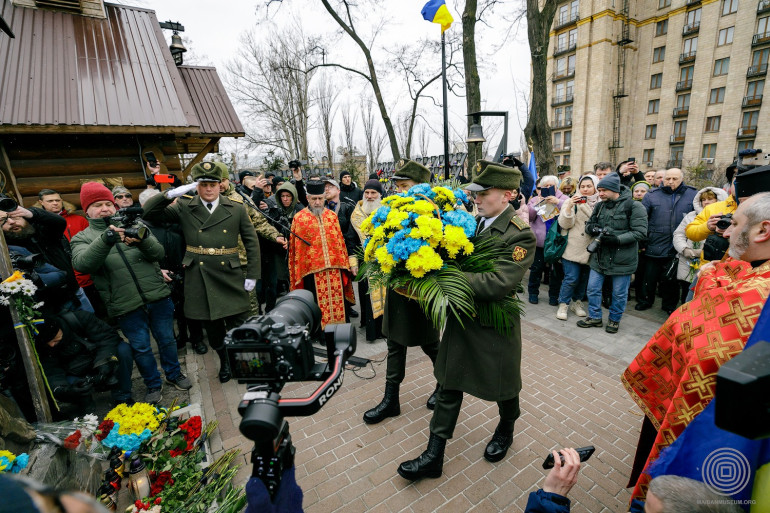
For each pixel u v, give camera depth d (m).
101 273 2.91
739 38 26.86
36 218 2.86
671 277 4.31
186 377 3.47
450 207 2.50
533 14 8.87
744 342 1.37
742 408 0.62
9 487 0.37
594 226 4.09
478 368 2.13
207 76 6.61
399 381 2.86
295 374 1.09
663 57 31.14
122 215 2.71
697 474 1.12
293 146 23.50
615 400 3.04
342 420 2.89
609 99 31.64
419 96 15.59
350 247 4.54
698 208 4.09
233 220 3.35
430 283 1.97
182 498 2.04
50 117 4.12
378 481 2.32
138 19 5.93
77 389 2.65
